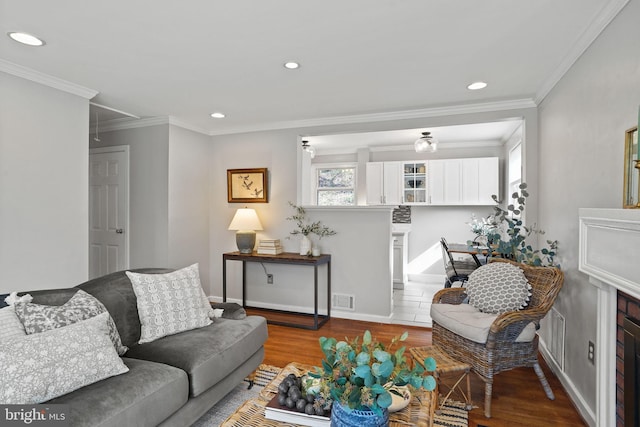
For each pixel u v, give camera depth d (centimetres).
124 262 415
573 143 230
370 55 237
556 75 262
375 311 393
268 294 438
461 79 279
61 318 166
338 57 240
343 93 313
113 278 227
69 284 292
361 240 397
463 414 213
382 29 203
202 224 449
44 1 173
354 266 400
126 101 336
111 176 424
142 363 179
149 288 221
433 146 455
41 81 270
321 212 412
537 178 329
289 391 145
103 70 261
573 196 231
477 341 217
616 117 172
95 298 196
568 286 239
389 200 596
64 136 288
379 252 390
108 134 425
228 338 216
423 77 276
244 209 421
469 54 235
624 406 145
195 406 186
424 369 125
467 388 229
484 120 349
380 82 286
